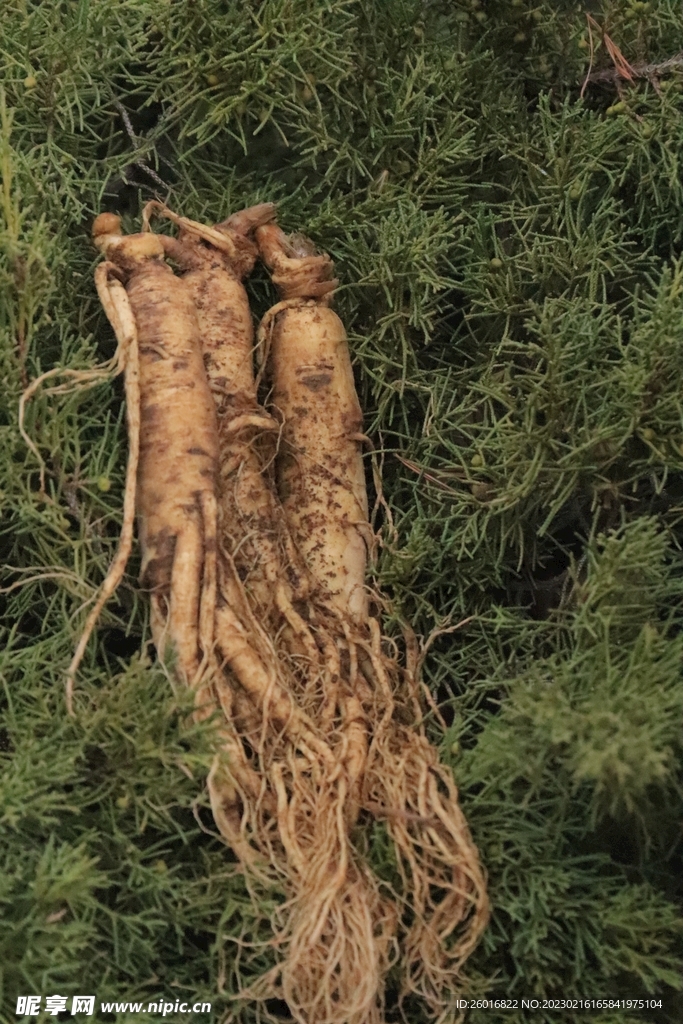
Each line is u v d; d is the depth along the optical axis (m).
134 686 0.87
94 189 0.96
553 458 0.94
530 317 0.96
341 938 0.86
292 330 0.95
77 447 0.91
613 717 0.85
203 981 0.88
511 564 0.96
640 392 0.91
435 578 0.94
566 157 0.97
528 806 0.88
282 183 0.99
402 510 0.97
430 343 0.98
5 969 0.84
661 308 0.91
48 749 0.87
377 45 0.99
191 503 0.90
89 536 0.91
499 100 0.99
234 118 0.98
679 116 0.97
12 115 0.92
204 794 0.87
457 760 0.90
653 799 0.87
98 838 0.87
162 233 0.97
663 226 0.98
